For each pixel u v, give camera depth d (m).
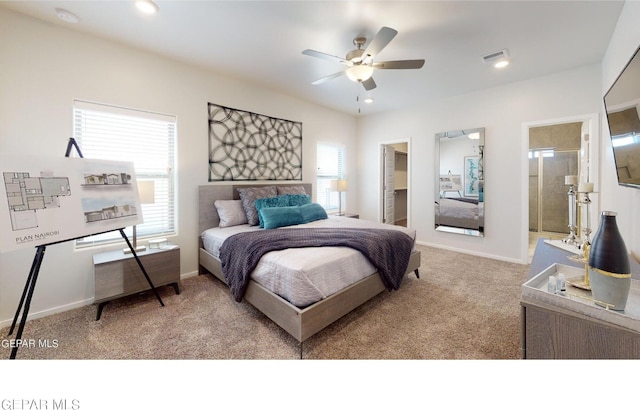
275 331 2.01
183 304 2.45
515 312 2.29
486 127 3.87
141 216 2.38
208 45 2.66
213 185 3.34
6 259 2.12
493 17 2.17
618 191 2.25
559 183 5.42
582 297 1.03
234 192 3.55
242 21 2.25
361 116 5.52
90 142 2.52
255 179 3.84
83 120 2.48
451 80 3.52
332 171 5.19
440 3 2.00
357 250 2.21
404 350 1.77
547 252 1.95
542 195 5.62
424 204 4.62
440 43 2.58
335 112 5.08
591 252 0.98
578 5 2.02
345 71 2.51
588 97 3.05
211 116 3.34
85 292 2.47
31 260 2.22
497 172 3.80
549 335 0.96
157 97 2.89
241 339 1.90
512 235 3.71
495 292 2.70
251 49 2.74
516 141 3.62
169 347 1.81
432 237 4.55
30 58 2.18
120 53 2.63
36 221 1.71
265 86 3.84
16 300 2.15
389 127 5.08
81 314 2.28
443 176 4.36
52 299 2.30
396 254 2.53
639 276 1.30
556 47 2.64
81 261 2.45
